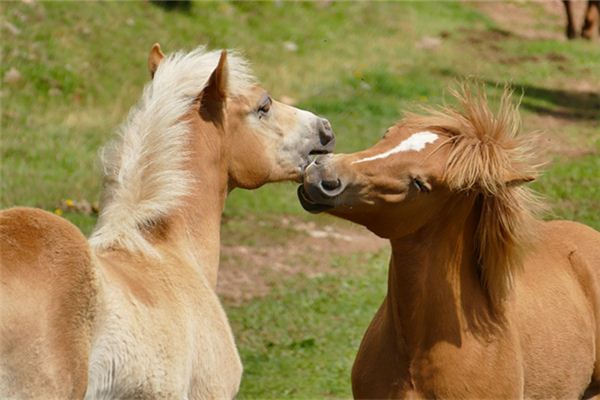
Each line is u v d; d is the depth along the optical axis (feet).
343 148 100.73
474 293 32.50
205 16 140.77
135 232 29.66
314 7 157.58
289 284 68.03
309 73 130.11
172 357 26.91
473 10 177.06
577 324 35.35
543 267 35.86
